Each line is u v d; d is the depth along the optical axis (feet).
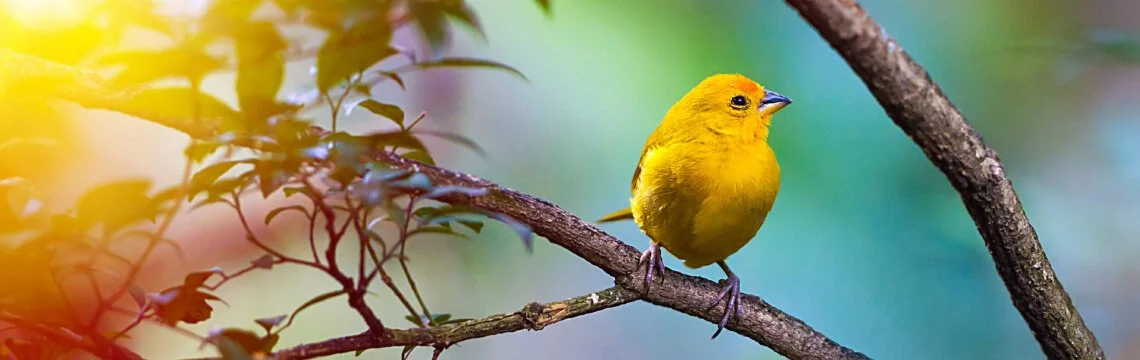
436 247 38.50
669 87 39.70
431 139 40.40
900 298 36.32
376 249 36.63
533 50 40.75
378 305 36.91
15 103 16.16
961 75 39.99
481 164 40.93
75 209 14.19
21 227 14.48
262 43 12.26
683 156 26.13
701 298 22.62
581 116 40.83
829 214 37.40
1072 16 39.32
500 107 41.24
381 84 39.65
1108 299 37.76
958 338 35.65
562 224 20.80
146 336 31.17
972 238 35.86
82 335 15.40
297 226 35.27
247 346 14.71
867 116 37.45
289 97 14.25
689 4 39.52
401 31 38.06
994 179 17.60
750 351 41.24
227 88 27.35
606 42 40.22
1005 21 39.88
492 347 40.63
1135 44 23.03
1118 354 37.17
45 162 22.94
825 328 36.73
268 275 35.17
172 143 34.40
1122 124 38.60
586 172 40.86
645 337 42.11
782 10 38.83
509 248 39.63
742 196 26.03
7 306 15.25
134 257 31.09
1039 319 20.57
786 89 38.34
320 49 13.09
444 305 38.24
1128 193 38.22
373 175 13.25
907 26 40.47
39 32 14.16
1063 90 38.88
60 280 15.11
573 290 40.29
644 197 26.81
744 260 38.32
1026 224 18.78
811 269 37.40
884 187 37.04
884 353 36.04
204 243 33.88
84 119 31.53
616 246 21.54
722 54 39.17
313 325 35.27
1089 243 38.19
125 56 11.95
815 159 37.60
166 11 12.07
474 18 13.12
